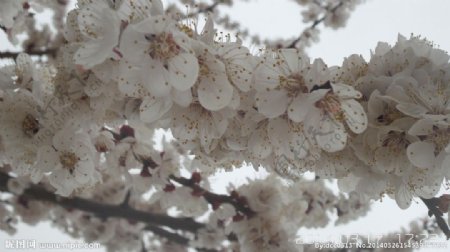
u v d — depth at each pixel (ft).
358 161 0.89
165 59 0.82
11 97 0.98
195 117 0.88
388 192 0.92
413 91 0.85
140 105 0.90
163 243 1.93
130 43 0.81
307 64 0.85
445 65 0.87
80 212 1.84
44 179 1.55
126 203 1.49
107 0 0.88
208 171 1.11
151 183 1.25
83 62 0.83
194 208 1.30
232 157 0.94
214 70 0.83
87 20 0.85
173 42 0.82
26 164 1.01
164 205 1.30
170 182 1.28
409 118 0.85
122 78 0.83
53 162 0.97
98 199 1.81
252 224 1.26
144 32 0.81
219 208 1.28
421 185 0.87
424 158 0.84
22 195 1.50
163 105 0.84
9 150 0.99
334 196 1.69
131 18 0.83
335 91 0.83
